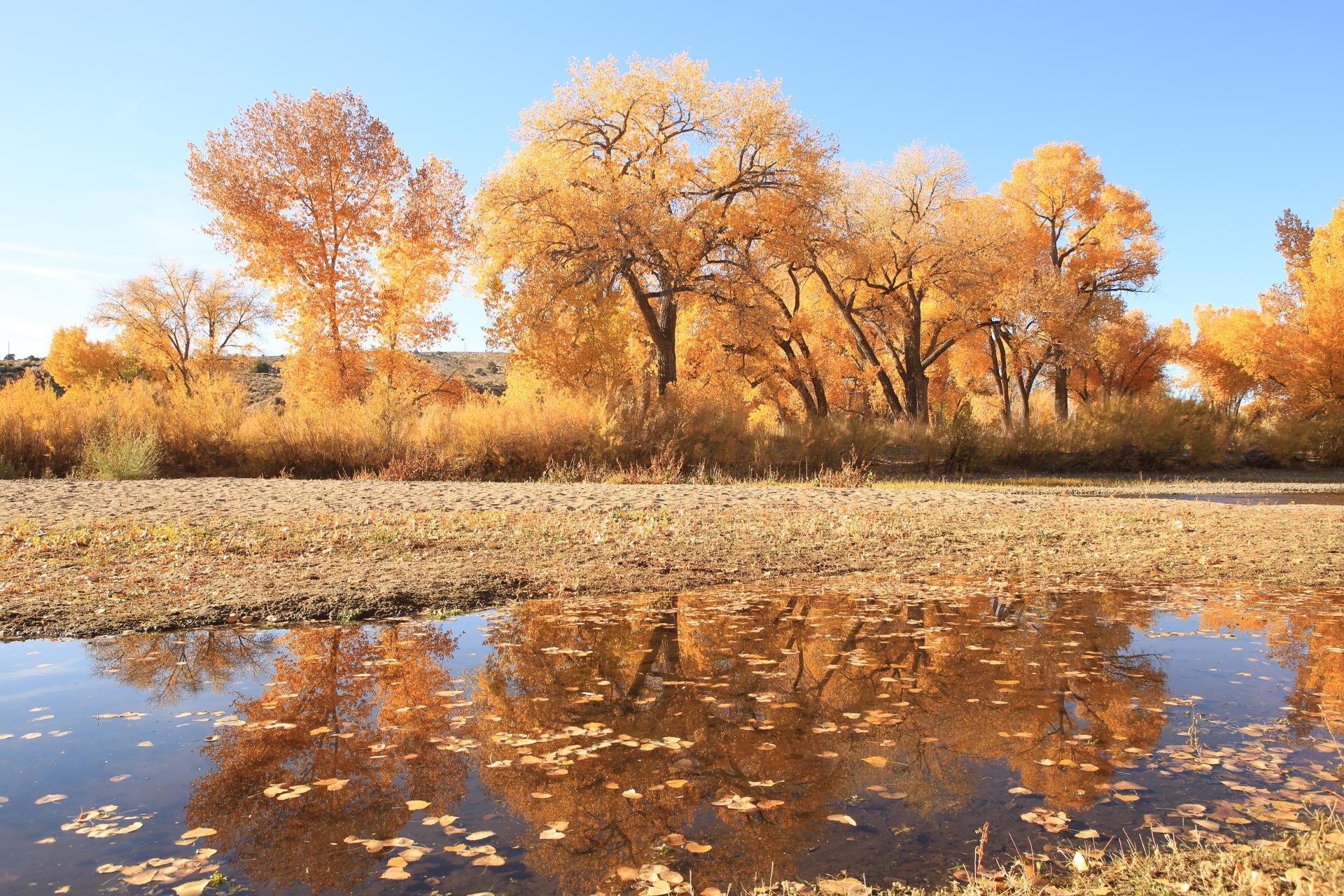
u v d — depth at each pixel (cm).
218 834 291
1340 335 3281
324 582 693
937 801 318
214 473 1669
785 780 340
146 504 1095
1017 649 548
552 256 2339
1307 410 3334
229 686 467
